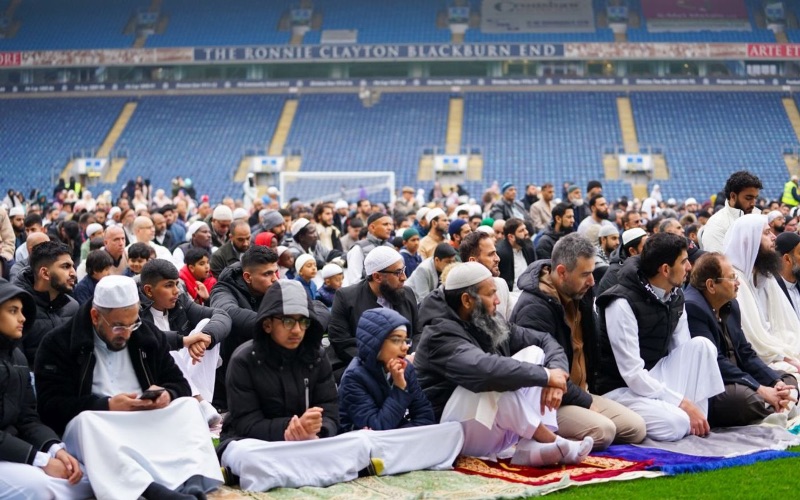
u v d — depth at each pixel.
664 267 7.07
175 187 31.94
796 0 45.25
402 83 44.56
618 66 45.16
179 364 7.44
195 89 45.44
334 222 18.52
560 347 6.58
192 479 5.38
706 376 7.16
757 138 39.78
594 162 38.69
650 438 6.90
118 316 5.57
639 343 7.23
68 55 45.00
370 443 5.93
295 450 5.69
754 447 6.62
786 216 17.58
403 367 6.20
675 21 44.78
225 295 8.04
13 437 5.24
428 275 9.55
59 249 7.43
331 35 45.62
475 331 6.38
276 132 42.28
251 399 5.92
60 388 5.64
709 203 22.73
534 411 6.19
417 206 22.22
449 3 47.12
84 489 5.29
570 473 5.90
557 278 6.82
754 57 42.16
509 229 11.91
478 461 6.26
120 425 5.36
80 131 43.16
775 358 8.15
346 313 7.87
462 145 40.34
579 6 45.88
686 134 40.22
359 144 41.06
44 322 7.39
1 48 46.16
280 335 5.85
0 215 11.52
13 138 42.88
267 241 11.26
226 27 46.62
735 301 7.86
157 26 47.03
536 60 44.09
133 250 9.54
